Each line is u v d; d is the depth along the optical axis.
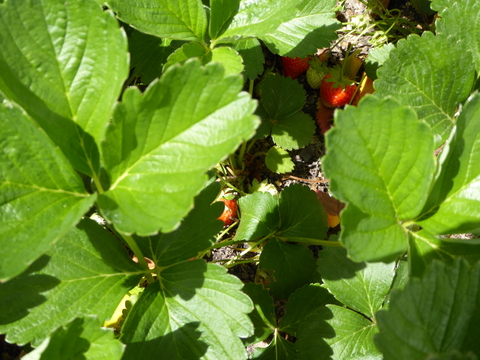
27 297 0.27
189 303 0.29
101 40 0.23
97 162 0.24
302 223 0.41
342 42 0.55
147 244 0.31
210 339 0.28
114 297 0.29
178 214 0.20
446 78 0.34
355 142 0.23
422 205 0.24
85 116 0.23
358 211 0.23
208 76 0.21
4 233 0.21
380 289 0.33
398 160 0.24
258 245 0.44
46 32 0.23
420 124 0.23
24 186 0.22
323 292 0.37
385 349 0.21
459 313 0.22
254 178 0.49
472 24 0.35
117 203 0.22
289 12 0.33
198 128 0.22
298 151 0.50
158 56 0.41
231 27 0.34
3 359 0.37
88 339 0.24
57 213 0.22
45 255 0.28
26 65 0.23
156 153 0.22
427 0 0.54
